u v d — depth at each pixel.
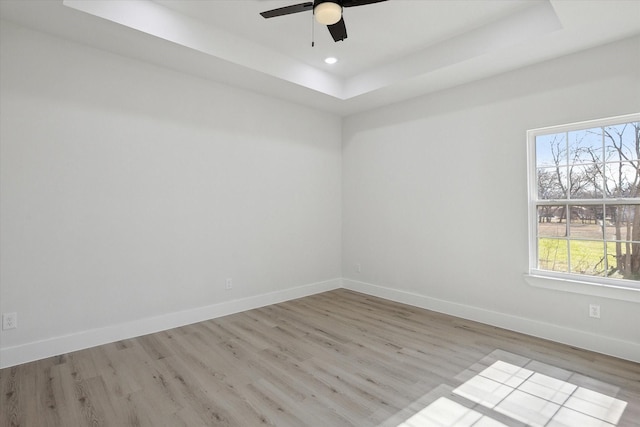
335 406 2.15
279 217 4.50
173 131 3.56
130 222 3.28
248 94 4.16
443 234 4.05
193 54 3.19
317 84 4.13
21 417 2.04
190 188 3.68
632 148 2.86
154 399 2.22
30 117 2.78
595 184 3.05
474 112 3.77
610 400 2.21
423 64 3.60
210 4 2.87
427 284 4.21
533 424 1.97
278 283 4.50
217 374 2.55
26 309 2.76
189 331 3.44
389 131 4.63
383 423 1.98
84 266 3.03
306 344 3.11
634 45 2.78
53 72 2.88
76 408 2.12
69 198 2.96
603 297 2.91
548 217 3.32
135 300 3.31
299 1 2.81
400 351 2.96
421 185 4.27
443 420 2.01
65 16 2.59
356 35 3.34
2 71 2.67
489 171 3.65
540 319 3.28
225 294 3.97
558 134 3.26
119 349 3.00
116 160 3.20
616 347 2.83
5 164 2.68
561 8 2.41
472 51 3.21
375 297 4.75
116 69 3.20
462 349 3.00
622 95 2.83
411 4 2.82
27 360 2.74
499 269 3.57
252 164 4.21
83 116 3.03
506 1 2.79
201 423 1.98
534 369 2.62
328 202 5.12
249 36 3.40
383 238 4.71
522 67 3.40
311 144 4.87
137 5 2.77
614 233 2.95
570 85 3.10
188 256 3.67
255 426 1.96
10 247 2.70
